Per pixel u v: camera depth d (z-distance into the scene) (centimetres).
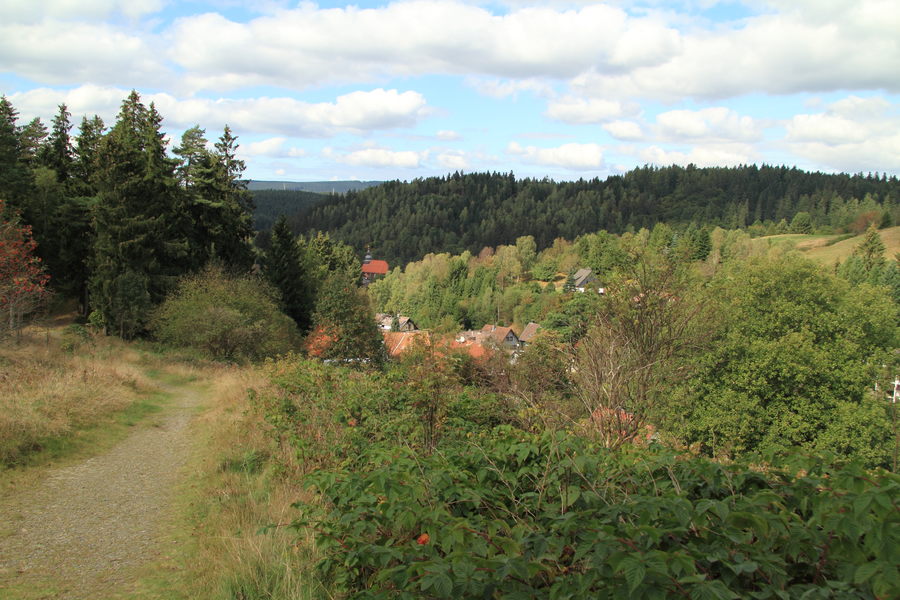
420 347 711
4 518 544
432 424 606
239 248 4181
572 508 270
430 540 245
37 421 817
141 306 2847
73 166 3984
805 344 2069
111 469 746
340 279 3306
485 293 9388
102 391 1159
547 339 983
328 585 356
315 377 779
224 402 1254
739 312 2222
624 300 898
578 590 205
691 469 283
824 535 214
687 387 1511
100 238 3033
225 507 564
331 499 319
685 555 188
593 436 596
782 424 2027
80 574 431
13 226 1905
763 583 207
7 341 1598
